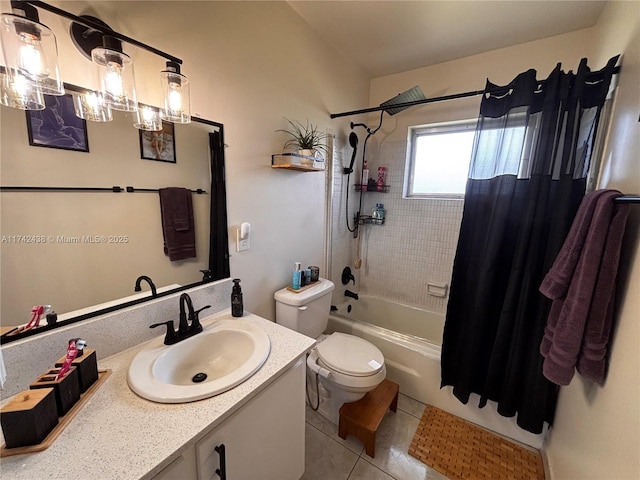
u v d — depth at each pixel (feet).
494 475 4.48
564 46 5.78
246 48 4.55
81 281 3.00
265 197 5.26
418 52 6.73
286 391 3.47
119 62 2.75
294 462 3.88
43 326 2.73
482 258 5.04
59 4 2.61
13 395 2.54
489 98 4.95
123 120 3.19
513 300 4.69
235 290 4.40
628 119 3.34
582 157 4.14
